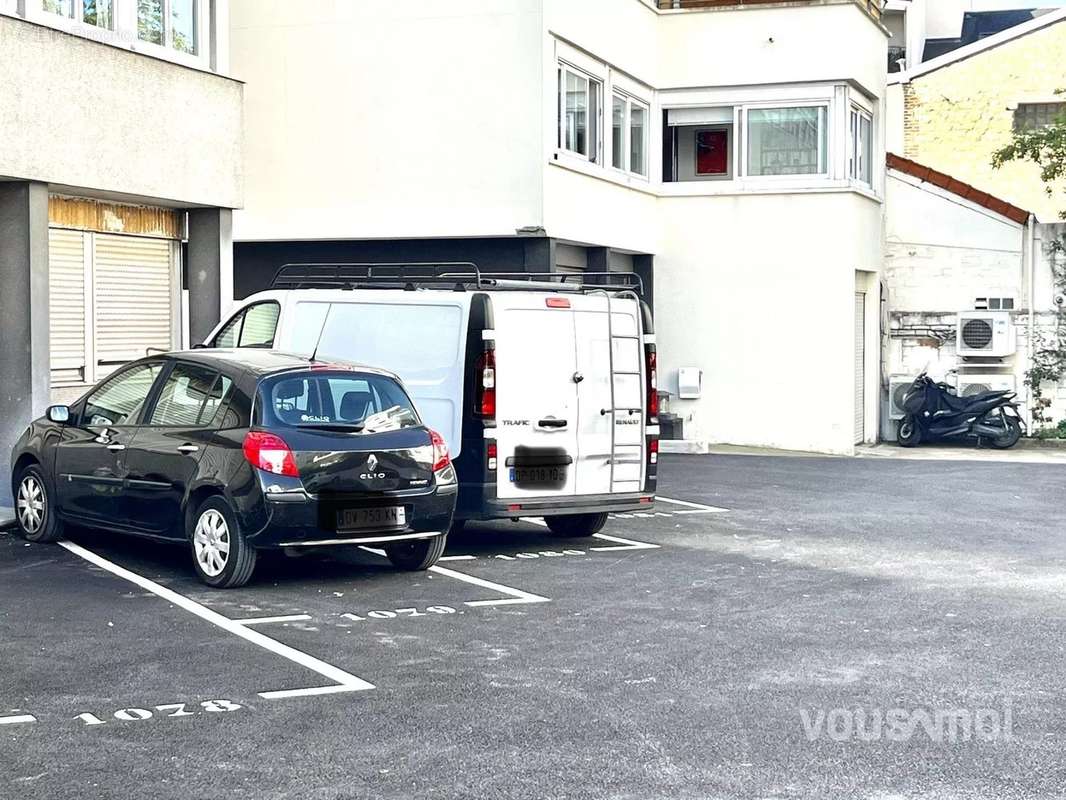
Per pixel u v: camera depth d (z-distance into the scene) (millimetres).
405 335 13359
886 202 28562
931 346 28203
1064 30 34656
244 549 11070
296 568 12312
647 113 25828
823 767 6781
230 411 11367
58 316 15852
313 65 21859
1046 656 9156
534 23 20922
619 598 11141
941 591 11570
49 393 15016
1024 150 28312
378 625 9992
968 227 28297
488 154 21203
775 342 25703
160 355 12359
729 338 25922
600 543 14148
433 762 6824
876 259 27406
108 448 12203
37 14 14688
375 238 21766
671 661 8953
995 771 6730
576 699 8008
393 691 8156
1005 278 28172
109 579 11500
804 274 25531
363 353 13570
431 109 21406
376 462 11367
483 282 13328
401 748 7051
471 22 21172
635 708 7824
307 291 14102
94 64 15406
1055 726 7512
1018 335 27859
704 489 18922
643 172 25688
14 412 14859
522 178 21078
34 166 14586
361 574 12102
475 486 12875
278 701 7922
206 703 7859
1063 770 6754
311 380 11445
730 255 25875
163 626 9828
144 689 8148
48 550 12766
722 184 25906
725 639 9625
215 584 11227
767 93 25703
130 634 9562
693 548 13844
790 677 8555
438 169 21406
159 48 16703
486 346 12875
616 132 24422
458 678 8484
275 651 9133
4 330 14891
